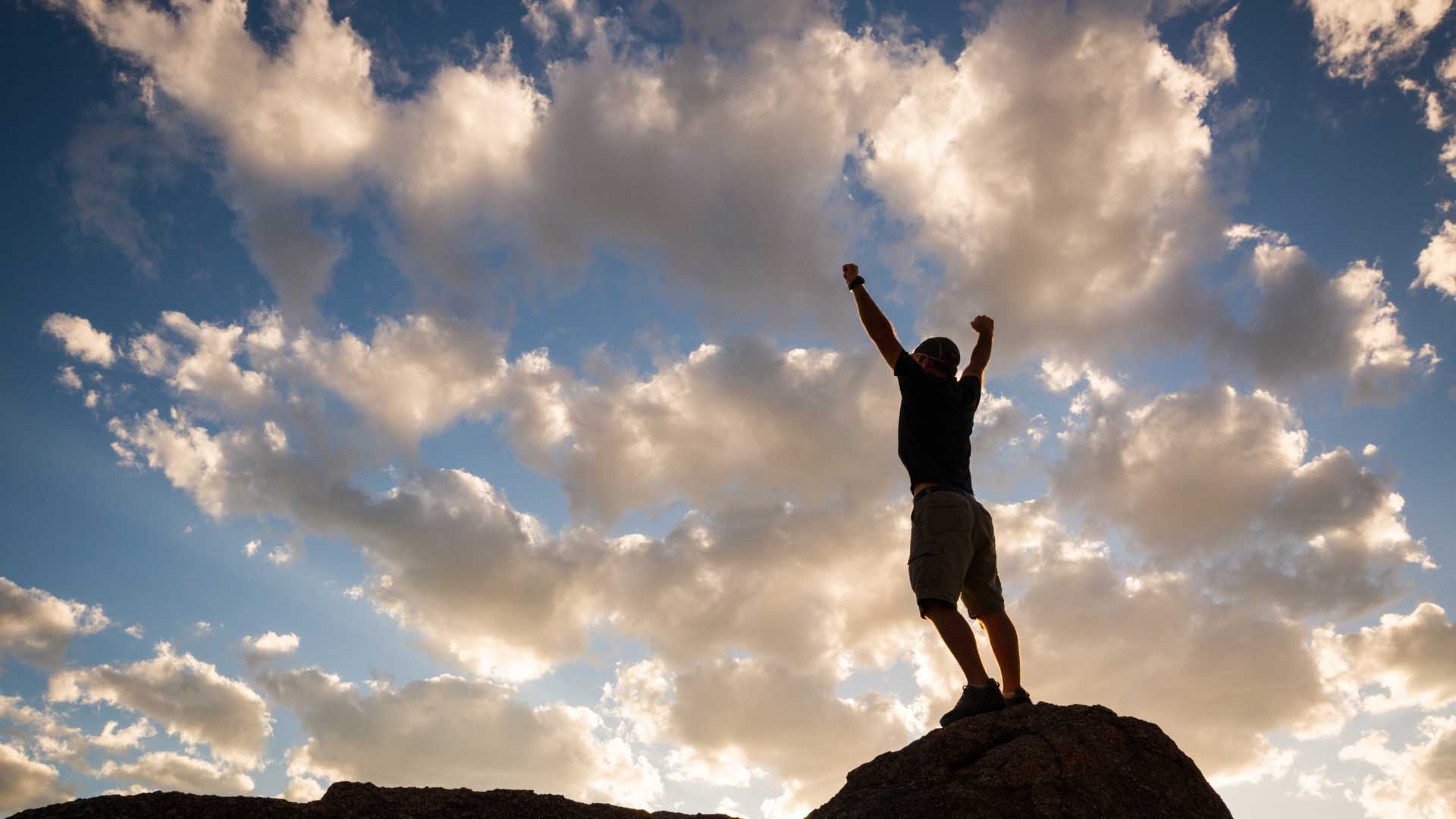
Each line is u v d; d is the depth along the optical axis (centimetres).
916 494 672
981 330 778
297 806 509
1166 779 568
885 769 579
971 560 653
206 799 497
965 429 691
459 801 542
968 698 614
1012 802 523
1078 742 565
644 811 593
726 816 620
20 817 469
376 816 512
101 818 468
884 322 693
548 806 557
